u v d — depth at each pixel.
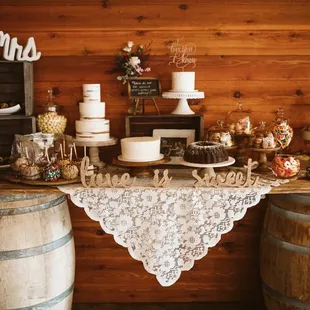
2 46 2.93
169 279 2.53
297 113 3.12
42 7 2.99
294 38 3.04
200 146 2.58
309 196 2.58
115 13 3.00
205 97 3.08
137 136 3.05
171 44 3.03
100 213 2.48
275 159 2.64
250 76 3.07
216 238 2.49
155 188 2.48
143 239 2.50
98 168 2.88
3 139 3.06
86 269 3.25
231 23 3.02
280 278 2.69
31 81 2.95
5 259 2.45
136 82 2.95
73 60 3.04
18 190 2.46
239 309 3.20
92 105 2.80
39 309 2.54
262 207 3.19
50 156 2.77
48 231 2.54
